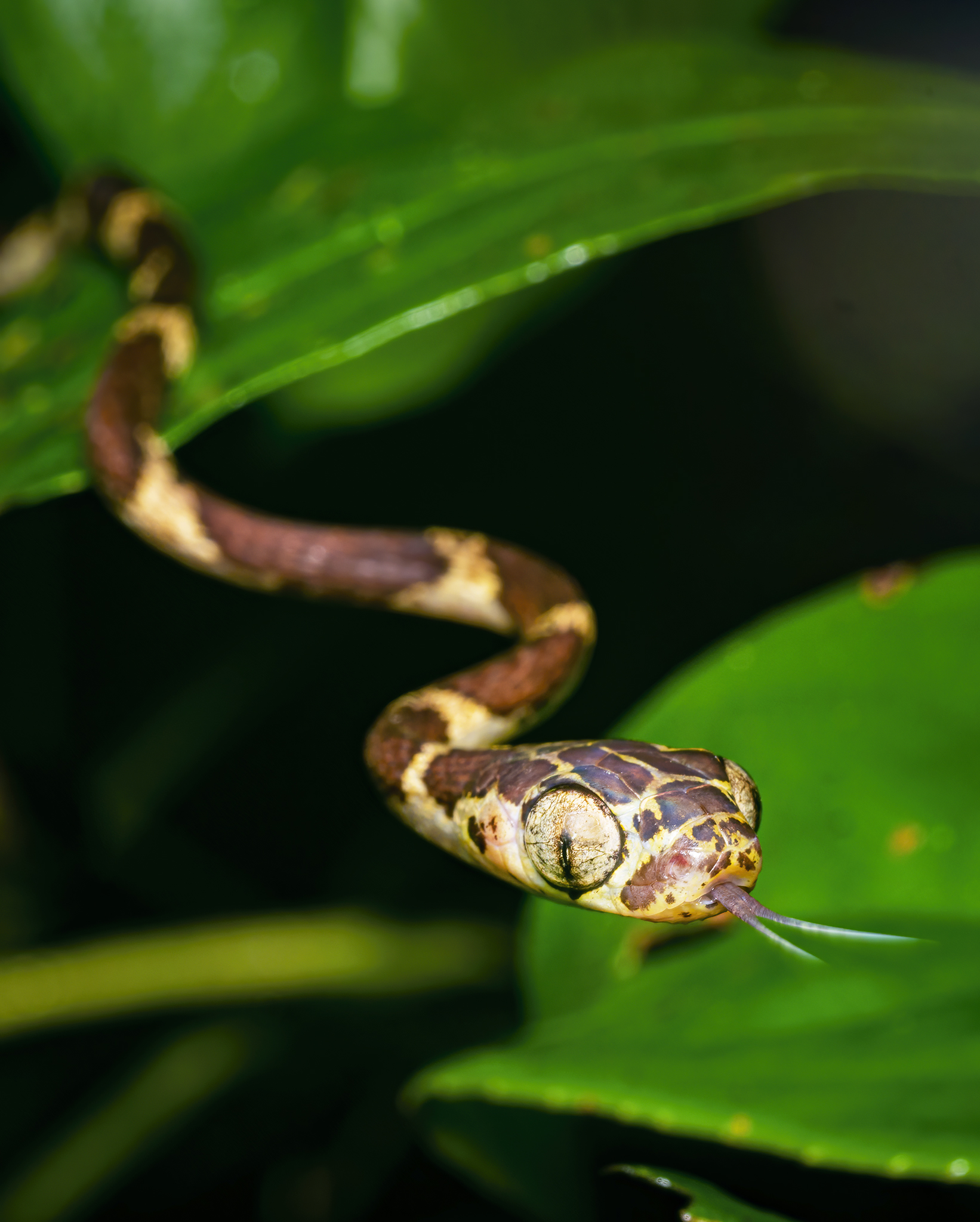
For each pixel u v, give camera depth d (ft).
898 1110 0.63
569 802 0.67
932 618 0.69
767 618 0.69
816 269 0.87
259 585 0.75
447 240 0.71
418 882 0.83
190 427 0.71
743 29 0.77
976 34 0.83
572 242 0.70
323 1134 0.82
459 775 0.69
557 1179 0.68
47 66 0.77
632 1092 0.64
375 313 0.70
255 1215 0.82
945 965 0.66
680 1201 0.67
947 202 0.82
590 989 0.68
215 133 0.76
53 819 0.85
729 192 0.70
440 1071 0.65
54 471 0.72
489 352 0.76
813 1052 0.65
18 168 0.87
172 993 0.77
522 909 0.80
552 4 0.77
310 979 0.77
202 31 0.76
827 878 0.67
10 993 0.76
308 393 0.76
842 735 0.68
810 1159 0.62
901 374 0.89
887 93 0.72
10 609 0.86
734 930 0.68
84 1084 0.84
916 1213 0.66
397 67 0.76
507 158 0.73
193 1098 0.79
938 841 0.67
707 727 0.69
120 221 0.75
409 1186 0.81
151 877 0.84
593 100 0.73
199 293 0.72
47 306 0.77
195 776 0.88
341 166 0.74
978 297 0.83
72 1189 0.78
